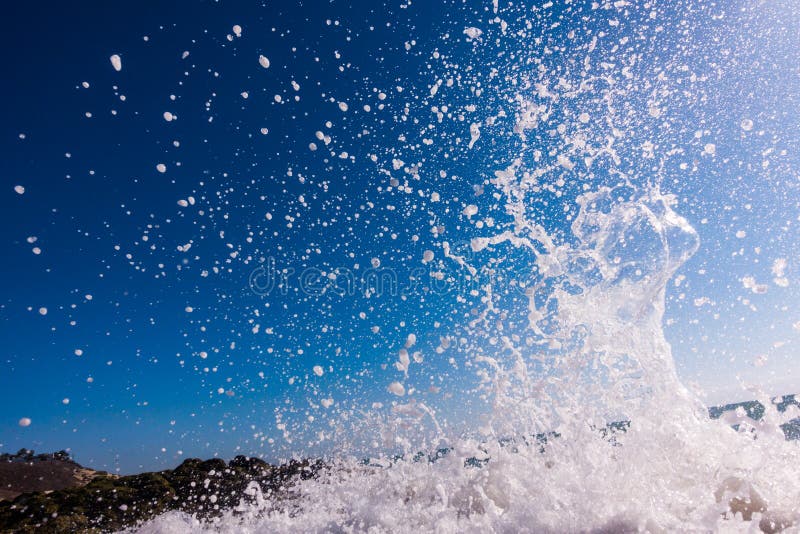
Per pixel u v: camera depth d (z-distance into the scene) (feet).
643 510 6.86
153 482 17.79
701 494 7.29
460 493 9.41
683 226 10.03
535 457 9.77
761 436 7.93
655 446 8.62
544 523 7.24
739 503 6.97
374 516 9.42
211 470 19.22
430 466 10.75
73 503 15.85
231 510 12.46
